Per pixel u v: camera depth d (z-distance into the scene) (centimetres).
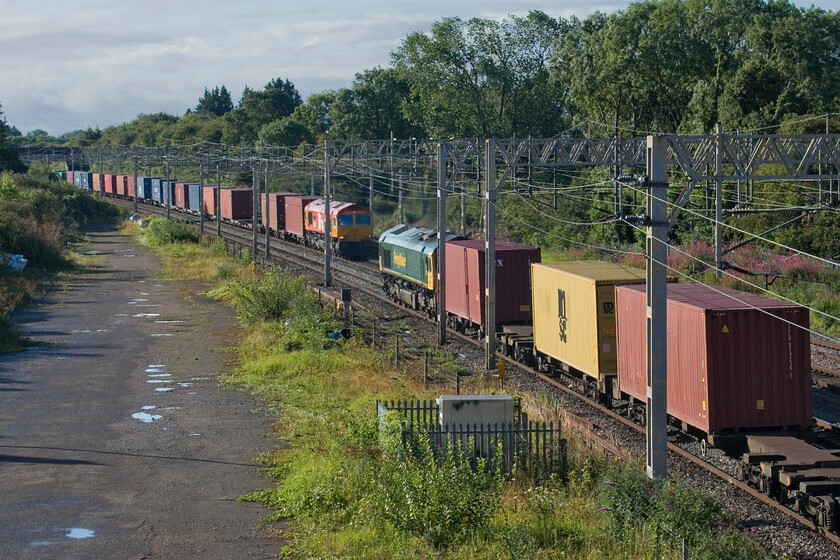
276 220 9925
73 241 9662
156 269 7325
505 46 10631
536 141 3531
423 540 1738
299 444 2564
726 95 6931
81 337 4381
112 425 2792
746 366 2345
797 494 1972
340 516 1939
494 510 1856
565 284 3256
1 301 4984
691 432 2550
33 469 2331
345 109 13675
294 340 4009
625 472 1952
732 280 5159
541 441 2367
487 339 3666
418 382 3312
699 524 1752
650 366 2106
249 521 1952
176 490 2167
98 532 1872
